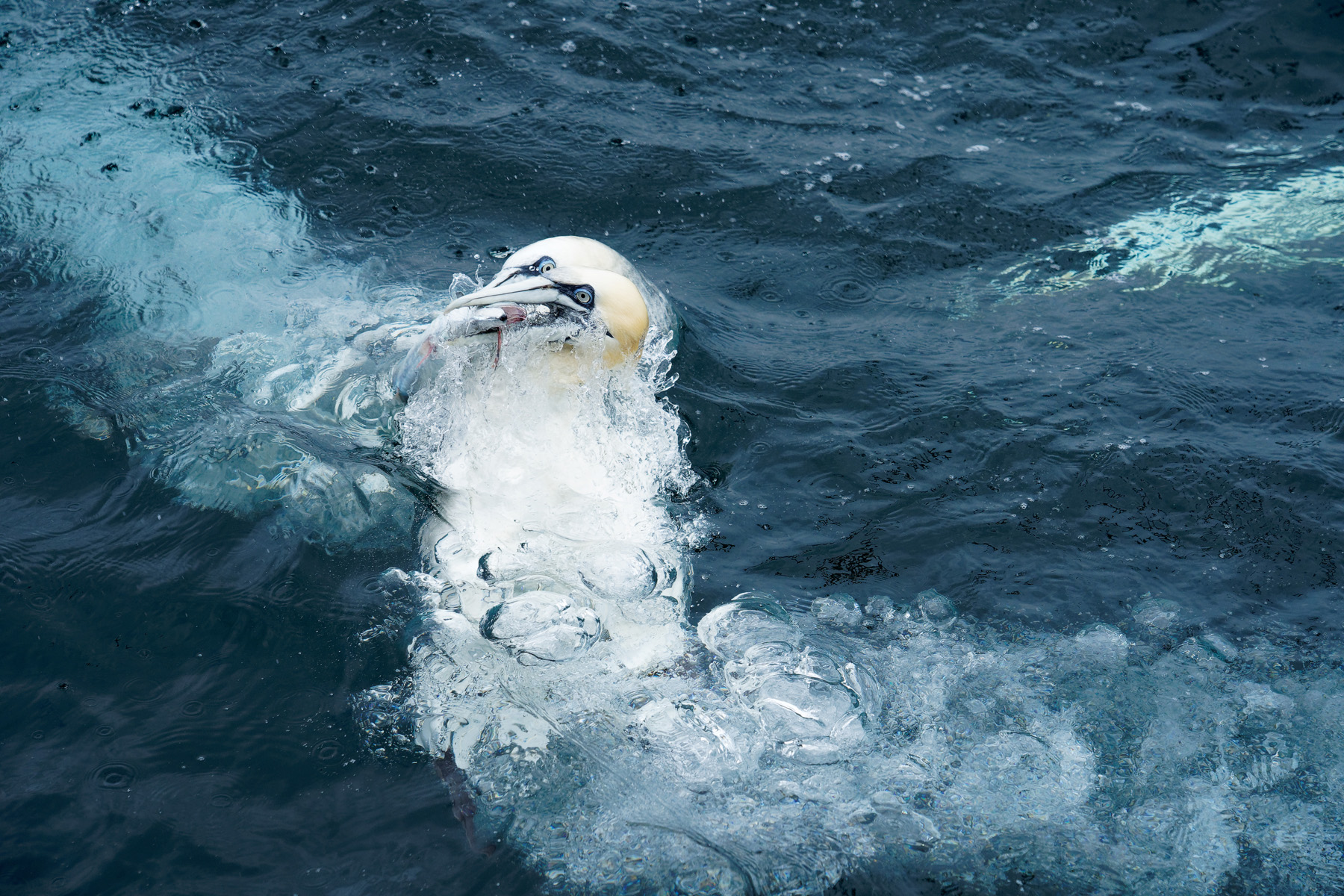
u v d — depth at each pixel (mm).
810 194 6219
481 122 6539
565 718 3432
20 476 4145
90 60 6875
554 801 3184
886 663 3711
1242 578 4078
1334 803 3271
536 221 5906
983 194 6320
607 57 7191
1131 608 3957
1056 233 6074
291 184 6020
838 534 4223
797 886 2994
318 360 4812
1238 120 7094
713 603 3896
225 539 3963
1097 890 3023
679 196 6137
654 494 4305
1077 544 4203
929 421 4734
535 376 4246
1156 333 5316
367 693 3467
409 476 4273
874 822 3178
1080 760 3396
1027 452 4586
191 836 3002
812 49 7516
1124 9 8016
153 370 4707
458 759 3287
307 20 7359
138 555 3869
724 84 7090
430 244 5684
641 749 3359
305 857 2980
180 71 6844
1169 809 3250
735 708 3500
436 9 7477
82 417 4418
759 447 4586
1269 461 4535
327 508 4113
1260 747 3447
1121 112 7117
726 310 5387
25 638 3535
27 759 3166
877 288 5641
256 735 3305
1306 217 6223
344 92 6707
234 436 4375
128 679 3443
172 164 6070
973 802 3254
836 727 3438
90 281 5191
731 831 3135
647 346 4855
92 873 2887
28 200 5680
